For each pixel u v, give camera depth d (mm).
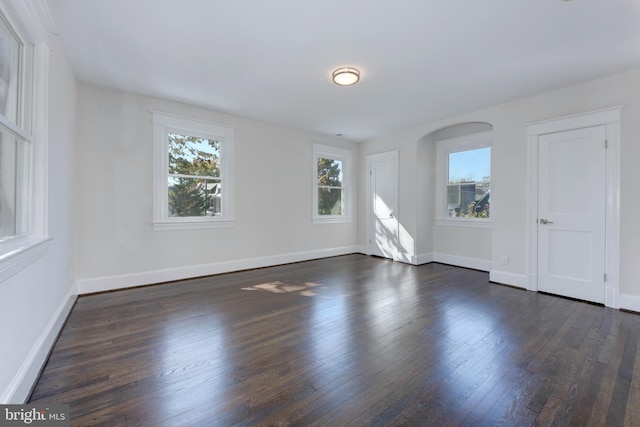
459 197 4938
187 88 3309
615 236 2895
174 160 3834
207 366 1822
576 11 1982
